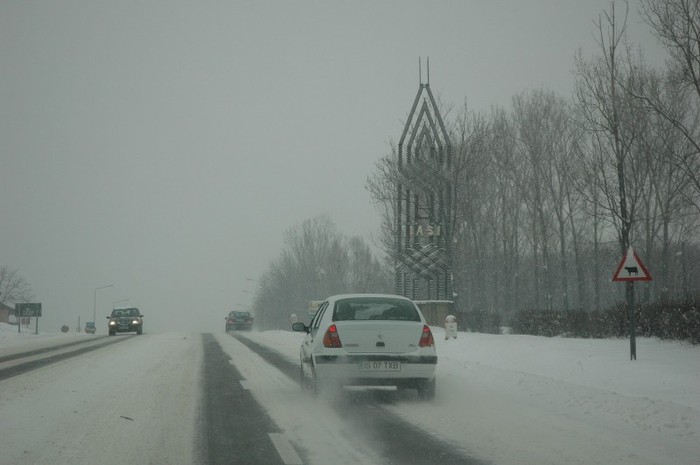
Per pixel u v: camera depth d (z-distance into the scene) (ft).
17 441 28.94
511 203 151.64
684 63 59.36
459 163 109.19
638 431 30.60
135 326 146.41
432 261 107.14
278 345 100.48
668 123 80.38
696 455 26.14
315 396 41.04
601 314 76.89
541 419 33.91
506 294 151.23
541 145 140.77
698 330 57.57
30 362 68.28
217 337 129.49
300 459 25.82
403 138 109.91
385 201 126.93
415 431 31.17
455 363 62.80
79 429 31.63
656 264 128.77
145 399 41.37
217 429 31.83
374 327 39.32
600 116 71.51
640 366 48.70
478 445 28.09
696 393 39.37
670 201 100.48
